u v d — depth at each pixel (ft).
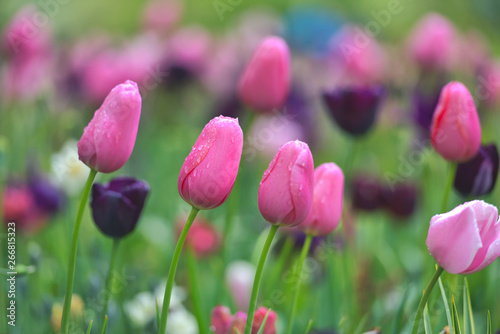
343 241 5.28
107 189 4.47
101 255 5.38
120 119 4.02
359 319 5.29
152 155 8.86
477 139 4.49
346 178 5.37
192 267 4.68
